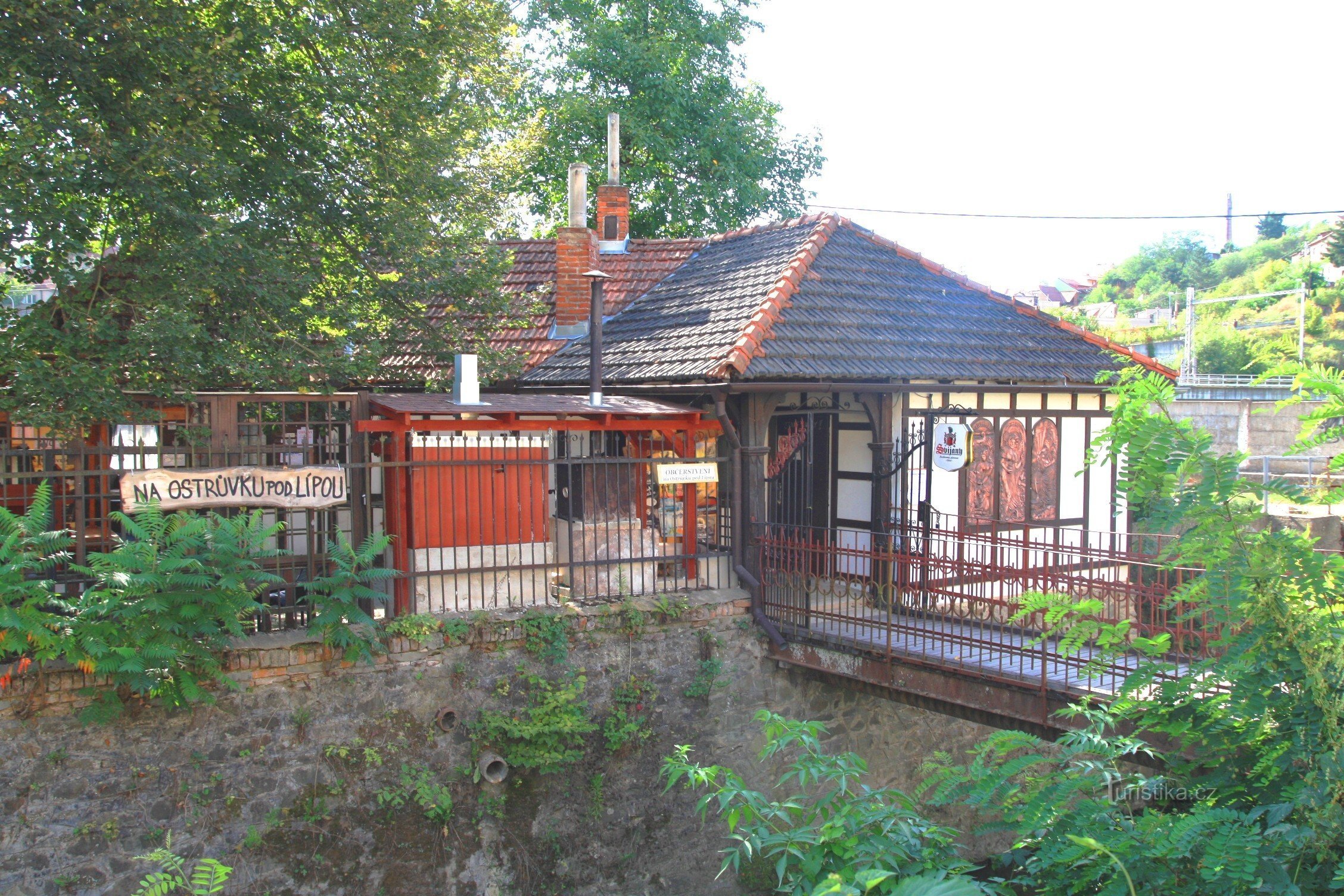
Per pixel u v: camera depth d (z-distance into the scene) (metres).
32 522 7.33
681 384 10.33
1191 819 4.26
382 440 9.62
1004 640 9.40
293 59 11.50
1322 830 4.12
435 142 11.73
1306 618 4.43
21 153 8.41
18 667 7.29
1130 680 5.10
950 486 11.48
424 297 12.25
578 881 9.36
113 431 9.68
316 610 8.45
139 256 10.27
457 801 8.92
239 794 8.15
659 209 22.05
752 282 12.27
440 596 9.38
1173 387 4.96
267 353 10.48
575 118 20.70
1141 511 4.79
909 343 11.28
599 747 9.50
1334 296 41.44
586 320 14.18
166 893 7.77
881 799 5.47
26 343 8.89
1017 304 13.07
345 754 8.49
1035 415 12.21
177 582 7.50
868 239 13.33
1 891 7.37
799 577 10.06
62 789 7.56
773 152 23.12
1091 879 4.47
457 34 11.62
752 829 5.12
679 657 9.96
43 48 9.20
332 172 11.62
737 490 10.53
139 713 7.80
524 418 9.51
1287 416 23.64
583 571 10.12
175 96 9.56
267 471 8.44
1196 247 69.56
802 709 10.52
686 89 21.50
